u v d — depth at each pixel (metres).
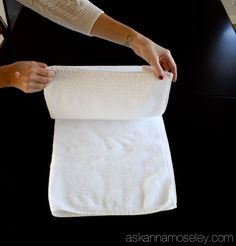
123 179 0.52
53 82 0.54
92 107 0.59
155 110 0.61
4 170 0.55
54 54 0.82
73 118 0.62
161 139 0.59
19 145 0.60
